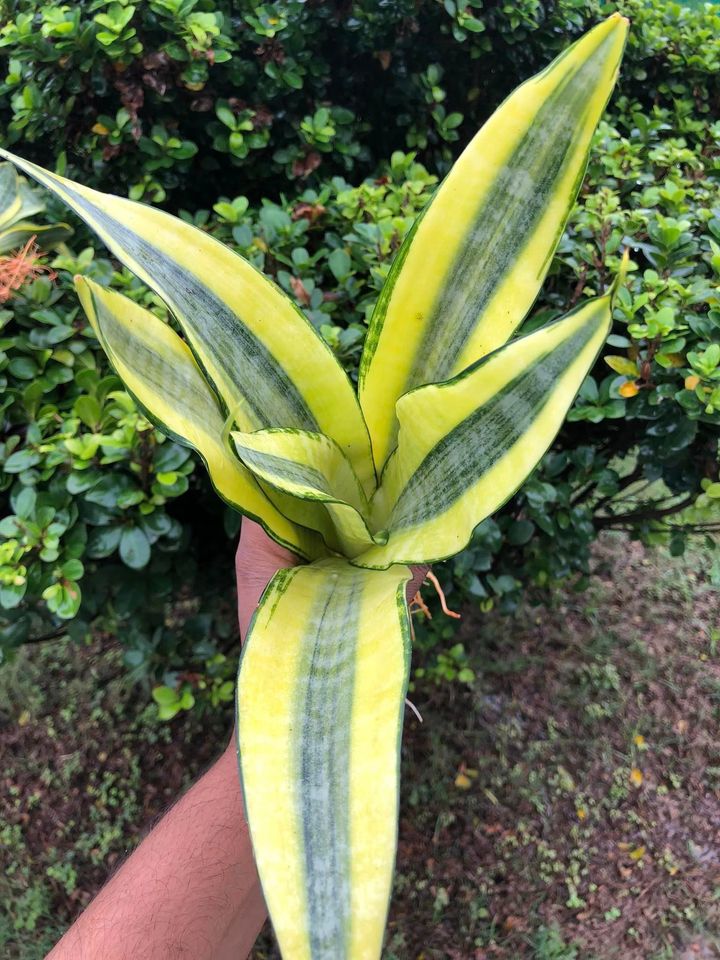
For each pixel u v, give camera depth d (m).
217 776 0.44
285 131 1.05
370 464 0.44
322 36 1.03
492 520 0.74
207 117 1.00
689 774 1.03
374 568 0.36
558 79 0.35
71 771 1.03
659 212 0.81
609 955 0.88
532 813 0.98
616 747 1.05
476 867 0.94
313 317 0.69
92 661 1.12
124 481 0.61
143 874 0.40
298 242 0.79
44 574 0.59
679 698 1.11
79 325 0.70
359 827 0.25
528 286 0.39
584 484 0.81
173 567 0.74
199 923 0.38
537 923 0.90
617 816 0.99
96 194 0.36
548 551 0.84
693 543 1.30
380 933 0.24
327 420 0.42
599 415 0.65
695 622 1.21
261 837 0.26
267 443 0.35
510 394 0.30
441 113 1.09
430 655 0.96
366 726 0.28
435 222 0.39
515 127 0.37
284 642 0.33
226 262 0.39
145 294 0.72
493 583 0.81
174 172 0.99
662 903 0.92
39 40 0.86
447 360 0.41
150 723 1.06
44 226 0.77
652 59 1.24
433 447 0.34
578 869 0.94
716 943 0.89
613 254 0.72
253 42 0.99
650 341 0.65
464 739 1.04
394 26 1.02
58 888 0.93
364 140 1.19
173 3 0.84
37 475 0.62
